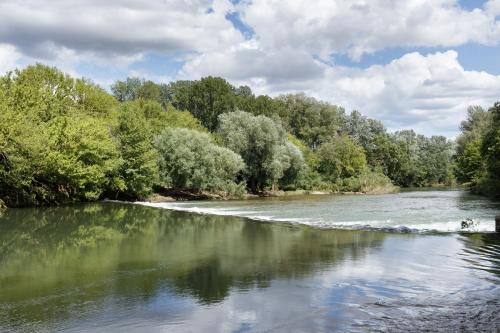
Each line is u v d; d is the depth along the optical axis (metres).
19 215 33.62
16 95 49.03
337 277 12.88
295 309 9.90
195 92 113.50
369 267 14.18
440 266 14.23
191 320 9.29
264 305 10.24
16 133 38.41
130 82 147.75
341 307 9.96
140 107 87.38
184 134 62.38
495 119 58.09
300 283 12.24
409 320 8.93
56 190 45.66
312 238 20.86
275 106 120.38
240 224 27.64
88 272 13.95
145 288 11.94
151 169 55.00
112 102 75.44
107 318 9.46
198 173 59.66
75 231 24.36
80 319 9.41
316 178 92.38
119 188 52.75
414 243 18.91
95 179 47.25
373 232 22.77
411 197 62.75
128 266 14.84
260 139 72.62
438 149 141.62
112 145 50.59
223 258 16.09
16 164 38.19
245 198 65.44
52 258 16.38
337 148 97.62
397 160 122.38
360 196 70.19
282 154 76.19
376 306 9.98
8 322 9.23
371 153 123.44
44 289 11.91
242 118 74.94
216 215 34.41
